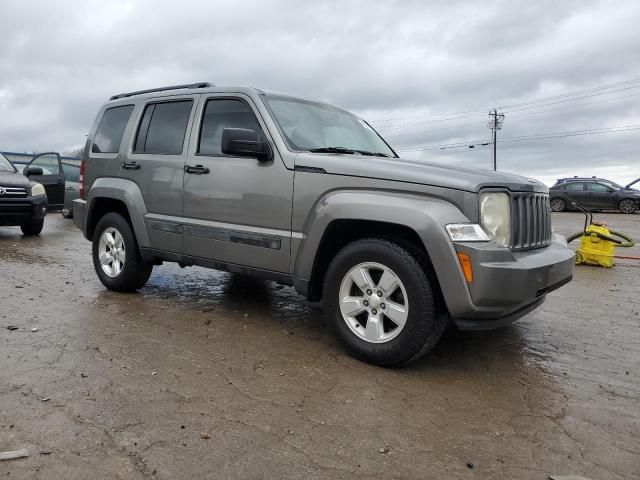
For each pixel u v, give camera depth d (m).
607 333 4.78
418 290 3.46
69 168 14.04
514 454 2.63
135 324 4.53
